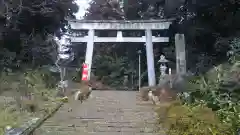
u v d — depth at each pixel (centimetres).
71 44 2919
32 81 1401
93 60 3036
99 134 773
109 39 2233
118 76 2930
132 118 974
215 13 1898
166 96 1293
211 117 746
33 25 2245
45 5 2172
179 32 2417
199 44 2206
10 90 1286
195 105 889
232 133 682
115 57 3106
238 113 766
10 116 839
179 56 1916
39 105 1084
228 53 1449
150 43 2206
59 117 976
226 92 911
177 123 772
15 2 1975
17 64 1950
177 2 2406
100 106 1231
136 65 3022
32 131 759
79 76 2214
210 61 1920
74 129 823
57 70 2234
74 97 1441
